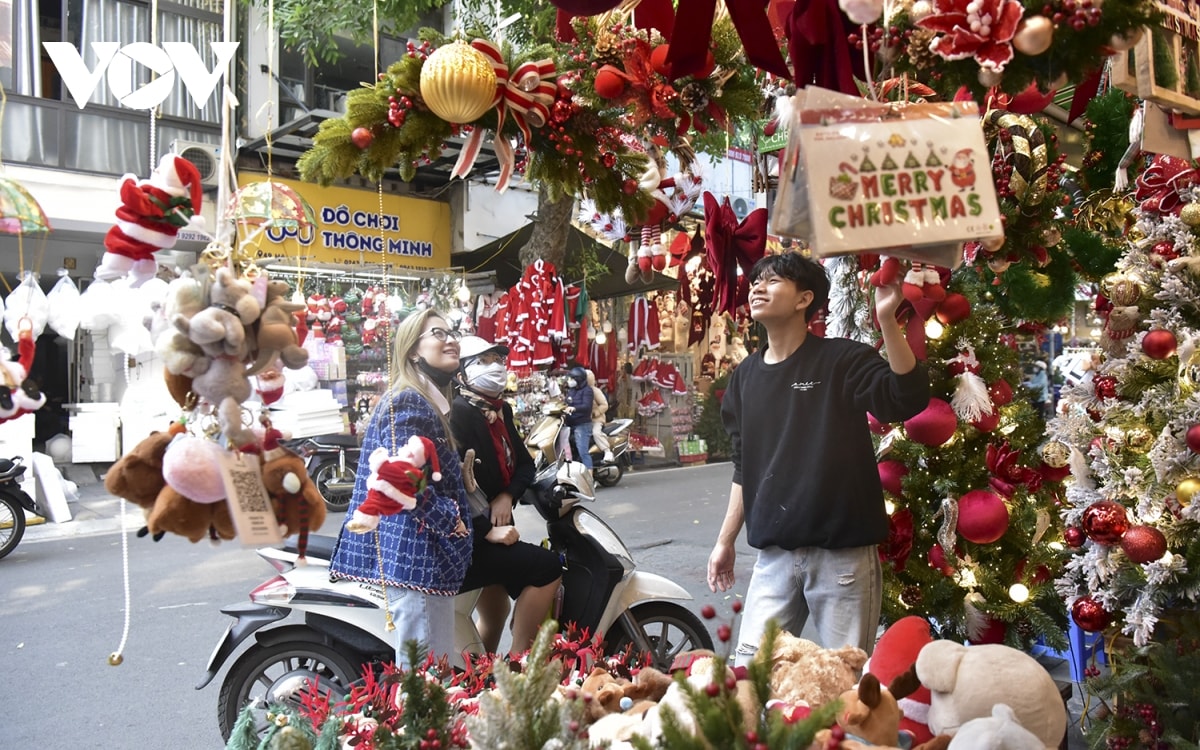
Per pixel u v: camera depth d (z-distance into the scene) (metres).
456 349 2.82
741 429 2.51
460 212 11.35
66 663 4.23
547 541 3.48
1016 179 2.08
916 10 1.38
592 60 2.07
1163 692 2.23
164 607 5.13
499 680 1.30
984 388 2.64
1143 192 2.52
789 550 2.36
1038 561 2.85
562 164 2.04
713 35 2.14
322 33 9.79
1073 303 2.61
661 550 6.66
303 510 1.37
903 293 1.86
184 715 3.63
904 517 2.78
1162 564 2.10
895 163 1.27
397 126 1.82
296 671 3.05
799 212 1.31
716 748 1.08
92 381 8.42
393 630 2.63
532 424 9.28
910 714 1.53
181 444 1.31
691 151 2.43
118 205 1.34
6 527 6.62
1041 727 1.35
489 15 7.04
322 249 10.23
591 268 10.41
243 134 9.77
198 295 1.29
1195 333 2.24
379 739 1.47
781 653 1.57
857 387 2.26
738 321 2.87
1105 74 2.87
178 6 9.55
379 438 2.61
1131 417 2.31
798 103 1.28
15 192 1.36
